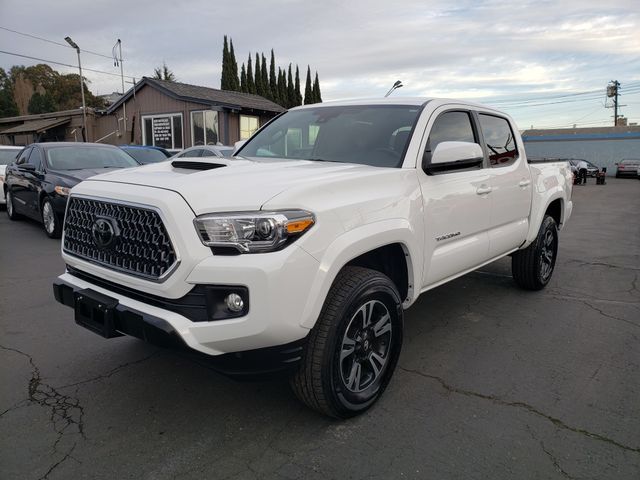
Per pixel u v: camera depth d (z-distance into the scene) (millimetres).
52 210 8211
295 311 2432
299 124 4102
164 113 22516
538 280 5434
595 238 9586
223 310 2410
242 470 2469
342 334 2701
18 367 3553
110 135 25125
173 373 3480
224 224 2365
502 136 4648
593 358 3818
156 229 2500
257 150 4176
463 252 3842
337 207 2654
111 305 2660
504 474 2455
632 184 32875
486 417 2969
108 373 3475
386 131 3625
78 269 3072
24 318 4535
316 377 2650
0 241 8211
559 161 5914
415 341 4121
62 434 2750
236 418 2928
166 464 2508
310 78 46844
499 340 4160
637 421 2943
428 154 3502
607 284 5965
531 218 5000
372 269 3148
